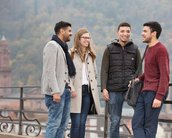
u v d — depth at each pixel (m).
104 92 6.99
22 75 123.62
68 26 6.87
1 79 126.06
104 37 110.38
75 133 7.23
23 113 10.47
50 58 6.53
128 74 6.96
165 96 5.90
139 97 6.09
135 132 6.02
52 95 6.54
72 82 7.15
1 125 11.26
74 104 7.17
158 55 5.86
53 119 6.65
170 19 118.69
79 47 7.27
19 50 132.75
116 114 7.02
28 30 140.75
